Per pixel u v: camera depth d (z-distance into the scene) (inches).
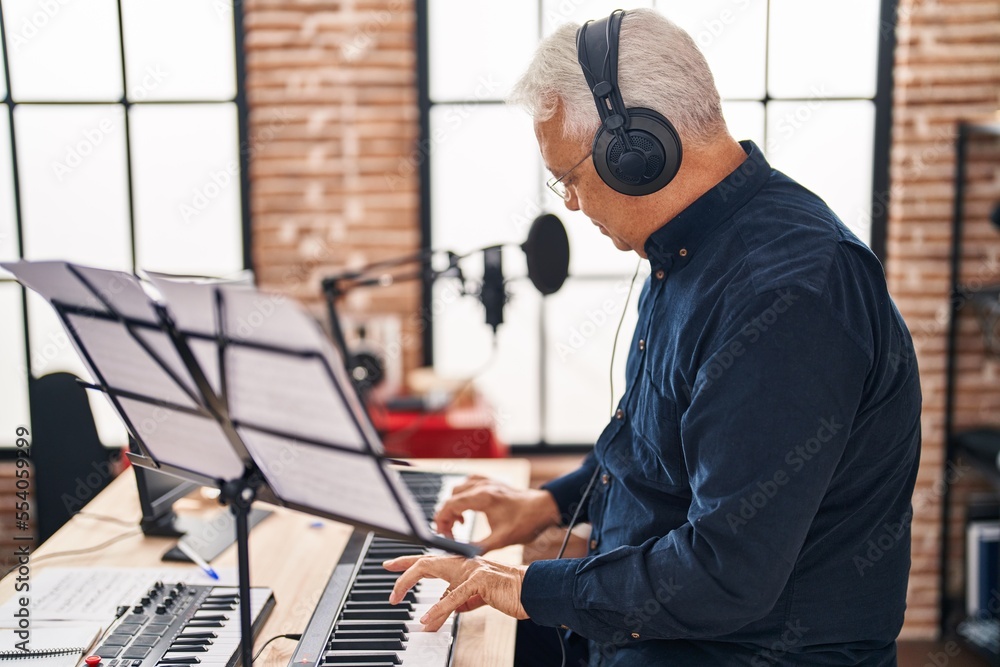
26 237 132.4
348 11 124.9
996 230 126.3
